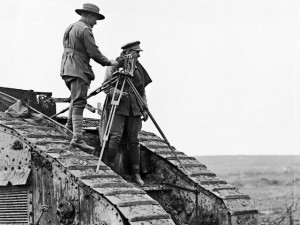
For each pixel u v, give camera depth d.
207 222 10.82
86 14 10.21
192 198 11.00
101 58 9.98
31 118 10.52
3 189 9.81
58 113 10.95
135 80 10.85
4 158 9.78
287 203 17.06
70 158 9.44
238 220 10.73
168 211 10.85
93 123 11.89
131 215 8.65
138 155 10.91
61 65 10.01
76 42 9.91
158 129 10.66
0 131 9.88
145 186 10.72
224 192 10.91
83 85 9.89
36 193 9.53
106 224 8.84
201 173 11.23
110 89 10.52
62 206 9.21
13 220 9.73
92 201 9.00
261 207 16.78
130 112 10.72
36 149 9.52
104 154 10.69
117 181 9.29
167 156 11.35
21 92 11.02
